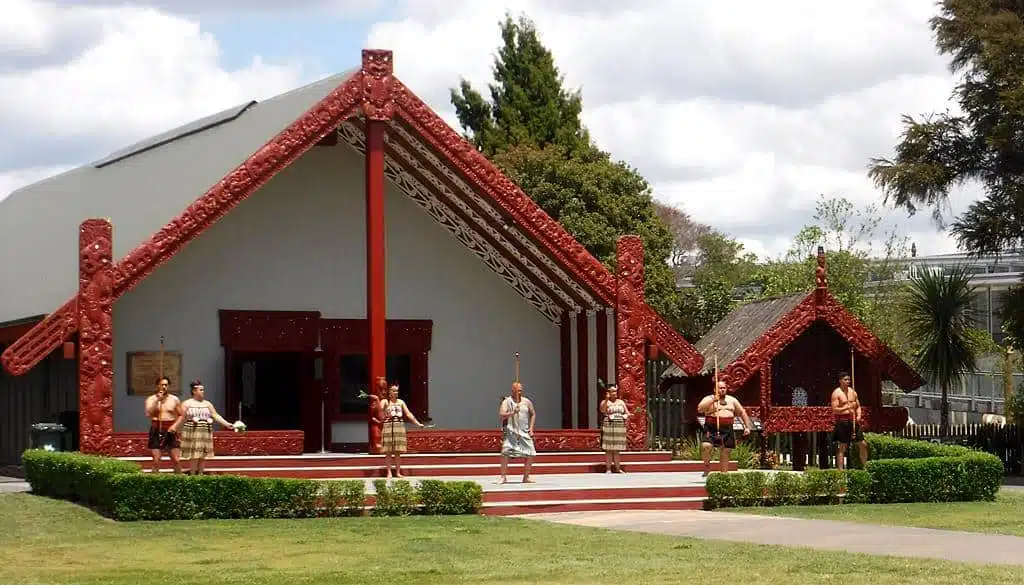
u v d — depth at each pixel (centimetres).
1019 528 2109
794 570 1617
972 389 6191
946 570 1597
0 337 3488
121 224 3391
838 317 3494
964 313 4103
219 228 3412
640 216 5969
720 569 1638
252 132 3400
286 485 2309
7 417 3709
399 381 3553
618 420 3073
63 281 3319
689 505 2508
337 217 3503
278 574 1670
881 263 5594
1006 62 3866
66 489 2592
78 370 3086
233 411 3391
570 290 3469
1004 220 3956
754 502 2519
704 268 7188
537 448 3222
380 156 3169
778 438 3681
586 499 2550
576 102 6769
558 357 3641
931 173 4016
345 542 1975
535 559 1772
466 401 3575
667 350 3359
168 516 2269
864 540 1944
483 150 6606
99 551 1920
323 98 3150
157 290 3353
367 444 3503
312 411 3466
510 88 6681
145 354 3331
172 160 3650
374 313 3116
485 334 3600
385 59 3175
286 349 3441
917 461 2584
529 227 3275
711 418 2892
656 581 1554
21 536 2098
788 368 3559
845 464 3400
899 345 5228
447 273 3581
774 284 5528
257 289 3431
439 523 2209
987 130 3962
